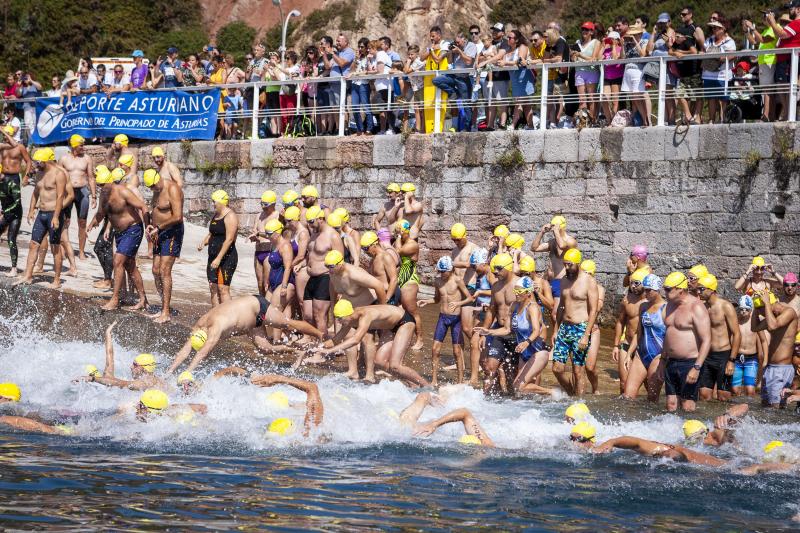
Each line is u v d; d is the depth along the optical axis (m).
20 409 11.48
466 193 21.27
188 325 15.70
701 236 18.62
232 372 12.55
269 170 23.89
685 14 19.05
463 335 14.68
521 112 21.19
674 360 12.98
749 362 14.33
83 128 26.38
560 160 20.12
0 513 7.32
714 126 18.48
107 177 16.14
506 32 20.81
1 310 15.76
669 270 18.92
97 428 10.65
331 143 22.92
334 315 13.56
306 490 8.55
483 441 10.75
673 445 10.46
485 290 14.83
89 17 50.25
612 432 11.48
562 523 7.96
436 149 21.59
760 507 8.63
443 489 8.84
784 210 17.84
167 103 25.41
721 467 10.01
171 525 7.31
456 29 48.56
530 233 20.50
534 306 13.82
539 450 10.50
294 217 16.08
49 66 48.34
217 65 25.95
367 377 14.18
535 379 13.99
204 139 24.97
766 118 18.50
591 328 13.88
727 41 18.61
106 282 17.69
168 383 12.26
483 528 7.71
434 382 14.66
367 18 48.81
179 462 9.36
